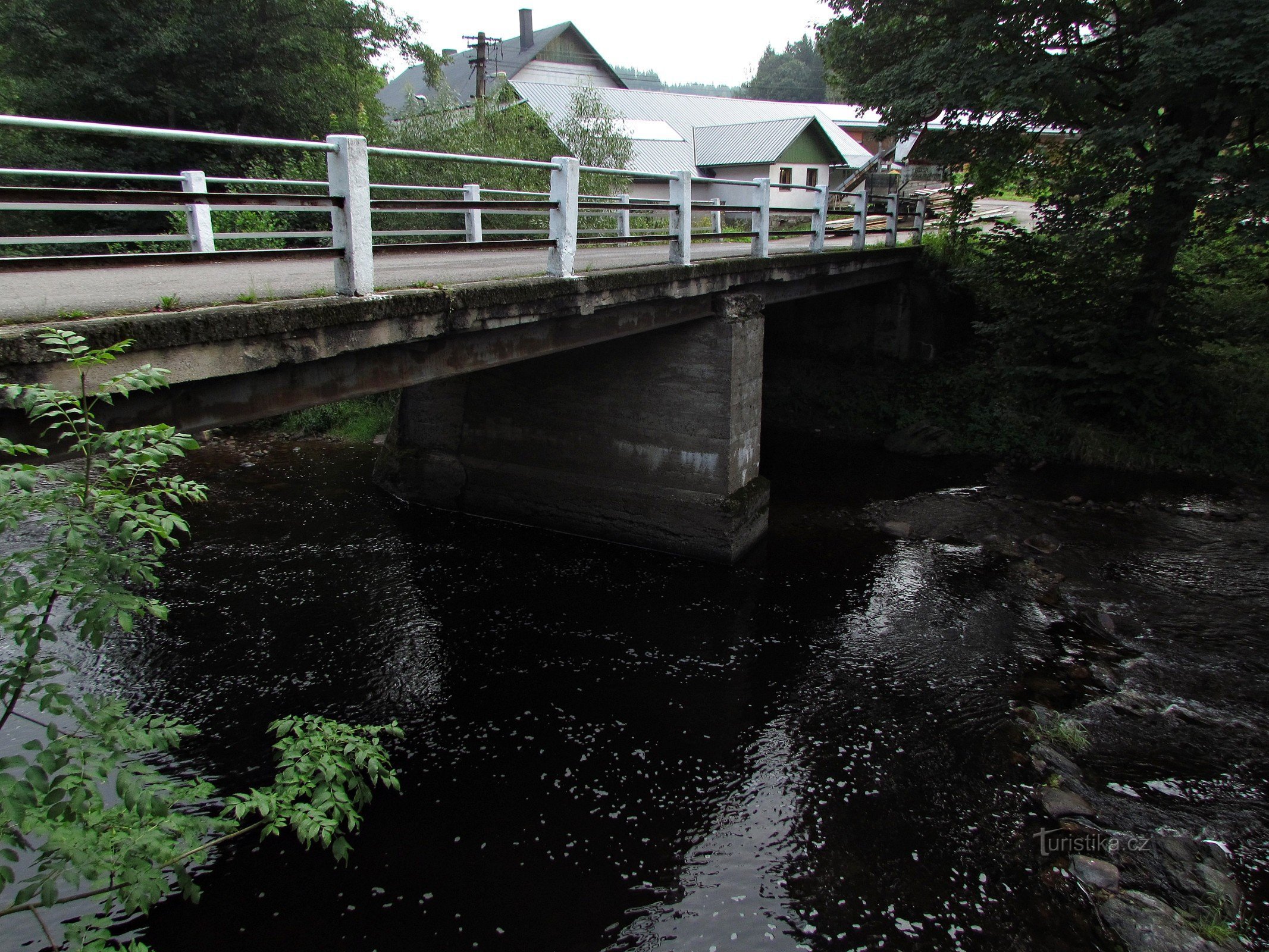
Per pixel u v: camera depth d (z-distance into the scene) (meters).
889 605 9.00
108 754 2.99
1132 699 7.08
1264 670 7.57
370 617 8.54
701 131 31.03
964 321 18.16
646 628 8.48
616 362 10.41
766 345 19.55
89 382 3.76
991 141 14.43
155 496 3.01
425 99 20.42
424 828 5.62
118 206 4.12
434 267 7.99
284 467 13.86
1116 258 13.94
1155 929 4.69
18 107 18.14
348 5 19.78
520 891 5.11
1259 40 10.38
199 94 18.11
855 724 6.83
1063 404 15.07
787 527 11.45
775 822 5.71
